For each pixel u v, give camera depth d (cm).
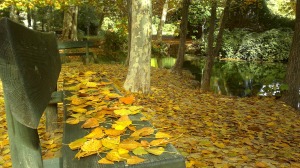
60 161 141
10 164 280
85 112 186
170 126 434
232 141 398
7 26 92
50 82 164
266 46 2330
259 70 1878
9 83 94
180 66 1423
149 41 646
